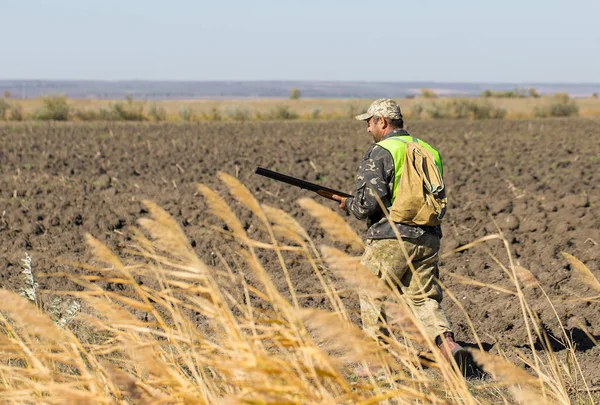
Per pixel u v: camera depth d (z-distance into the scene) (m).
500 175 21.09
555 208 15.54
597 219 13.66
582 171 21.33
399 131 6.77
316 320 2.69
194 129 43.41
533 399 2.64
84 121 55.31
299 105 105.25
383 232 6.42
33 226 13.49
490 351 7.43
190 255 3.04
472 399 3.26
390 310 3.30
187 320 3.38
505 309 8.77
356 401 2.81
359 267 2.86
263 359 2.80
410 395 3.29
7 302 2.70
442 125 48.41
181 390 3.13
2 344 3.35
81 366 3.27
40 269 10.74
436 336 6.30
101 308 3.33
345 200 6.91
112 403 2.97
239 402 2.62
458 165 23.67
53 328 2.76
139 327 3.34
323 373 2.82
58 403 2.96
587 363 6.88
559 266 10.68
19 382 3.70
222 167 23.06
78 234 13.13
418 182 6.33
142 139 35.03
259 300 8.58
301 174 21.34
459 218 14.50
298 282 9.78
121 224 14.09
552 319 8.18
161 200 16.62
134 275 9.56
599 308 8.47
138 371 3.70
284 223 3.10
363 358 2.82
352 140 34.88
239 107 64.38
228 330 3.02
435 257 6.48
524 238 12.58
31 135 36.69
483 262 10.82
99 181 20.05
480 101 66.19
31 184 19.27
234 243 11.97
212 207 3.09
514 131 41.38
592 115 72.19
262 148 30.05
